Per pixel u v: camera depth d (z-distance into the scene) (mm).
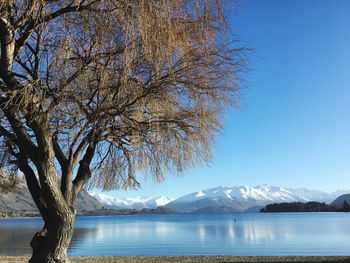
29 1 4031
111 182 6484
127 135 5848
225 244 27094
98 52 4480
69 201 5301
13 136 5289
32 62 5062
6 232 52812
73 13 4516
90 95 4785
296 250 21094
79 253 21141
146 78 4980
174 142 5609
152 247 25031
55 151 5480
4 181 6461
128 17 4148
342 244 24719
